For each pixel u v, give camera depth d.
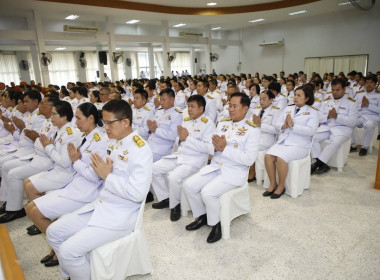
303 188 2.81
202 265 1.82
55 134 2.32
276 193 2.74
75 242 1.44
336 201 2.60
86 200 1.88
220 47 16.30
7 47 12.22
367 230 2.12
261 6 9.51
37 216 1.80
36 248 2.12
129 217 1.58
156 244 2.07
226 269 1.77
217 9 9.80
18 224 2.48
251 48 14.77
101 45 12.56
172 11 9.36
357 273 1.68
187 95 5.54
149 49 13.27
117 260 1.57
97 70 16.59
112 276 1.55
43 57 8.52
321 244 1.98
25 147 2.90
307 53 12.60
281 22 13.26
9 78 13.73
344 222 2.24
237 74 15.72
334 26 11.52
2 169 2.63
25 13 8.78
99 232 1.49
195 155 2.51
